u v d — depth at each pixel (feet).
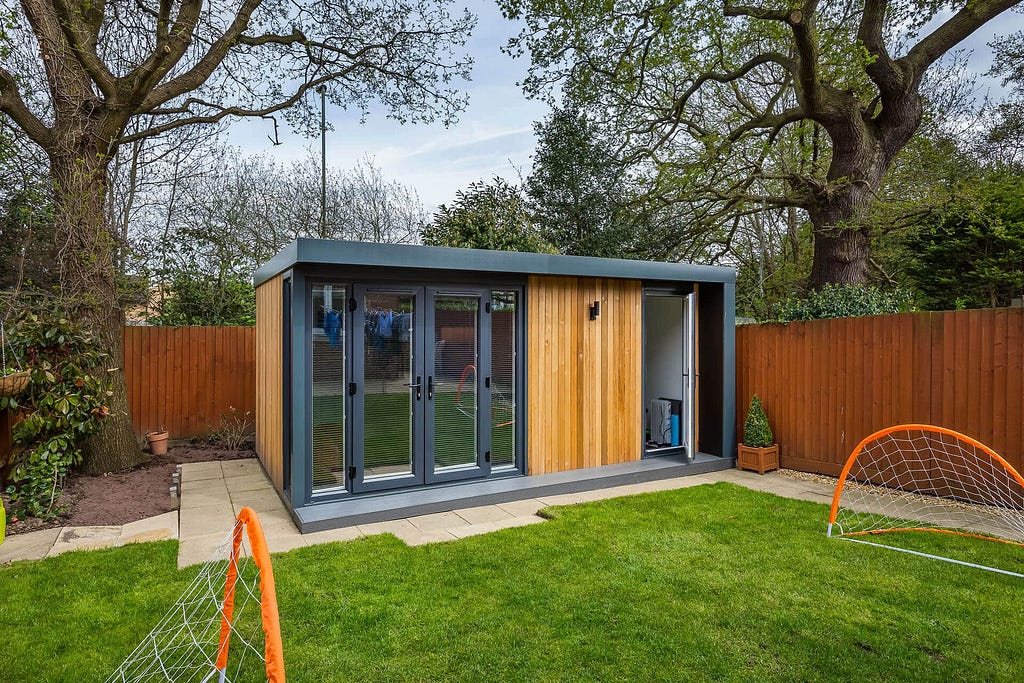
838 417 22.82
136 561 13.89
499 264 19.93
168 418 29.30
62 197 21.85
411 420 19.65
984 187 31.83
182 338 29.55
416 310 19.67
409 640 10.36
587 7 33.83
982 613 11.33
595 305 23.27
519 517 17.88
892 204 33.63
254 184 50.88
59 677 9.14
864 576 13.12
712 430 25.91
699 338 26.50
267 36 29.73
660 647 10.14
